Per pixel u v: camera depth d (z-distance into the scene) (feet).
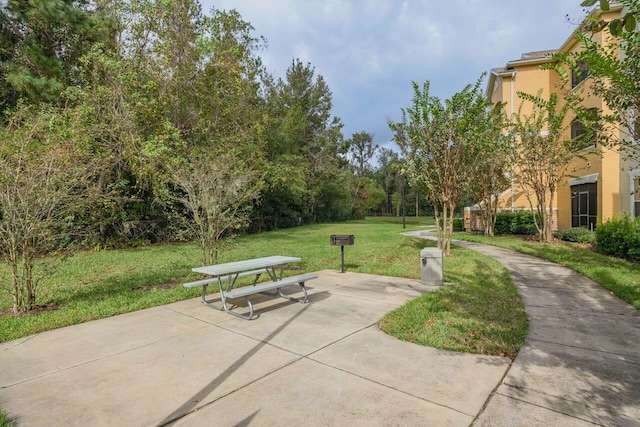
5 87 43.06
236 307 18.86
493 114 38.04
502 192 56.95
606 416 8.54
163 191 36.42
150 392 10.07
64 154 18.98
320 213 132.05
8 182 16.94
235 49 50.57
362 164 224.33
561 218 53.88
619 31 8.62
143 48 46.09
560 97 50.01
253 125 57.21
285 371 11.23
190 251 44.42
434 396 9.59
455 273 26.22
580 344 12.99
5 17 43.16
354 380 10.56
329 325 15.60
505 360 11.78
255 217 85.05
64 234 19.44
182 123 50.14
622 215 35.01
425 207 203.62
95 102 39.83
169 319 16.93
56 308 19.19
